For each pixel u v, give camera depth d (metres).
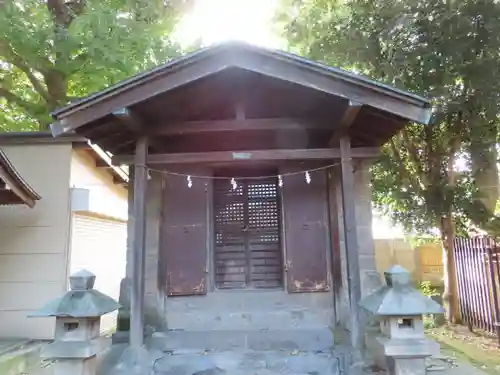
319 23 6.45
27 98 9.50
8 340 5.73
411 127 6.27
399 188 6.68
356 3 5.95
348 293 4.35
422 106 3.63
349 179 4.03
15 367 4.55
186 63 3.62
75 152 6.59
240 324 4.48
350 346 3.96
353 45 5.90
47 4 8.09
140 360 3.79
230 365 4.01
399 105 3.63
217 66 3.63
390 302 3.02
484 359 4.62
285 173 4.75
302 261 4.55
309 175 4.70
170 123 4.15
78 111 3.69
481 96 5.09
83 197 6.32
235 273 4.76
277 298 4.53
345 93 3.63
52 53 6.95
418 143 6.49
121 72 7.01
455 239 6.81
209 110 4.35
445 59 5.07
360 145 4.57
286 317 4.48
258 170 4.91
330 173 4.69
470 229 6.78
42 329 5.92
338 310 4.43
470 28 4.88
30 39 6.62
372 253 4.43
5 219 6.25
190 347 4.28
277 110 4.40
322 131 4.46
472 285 6.29
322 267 4.54
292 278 4.53
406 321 3.09
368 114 3.96
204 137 4.67
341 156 4.09
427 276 10.68
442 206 6.21
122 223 9.04
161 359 4.00
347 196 4.00
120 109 3.65
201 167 4.80
